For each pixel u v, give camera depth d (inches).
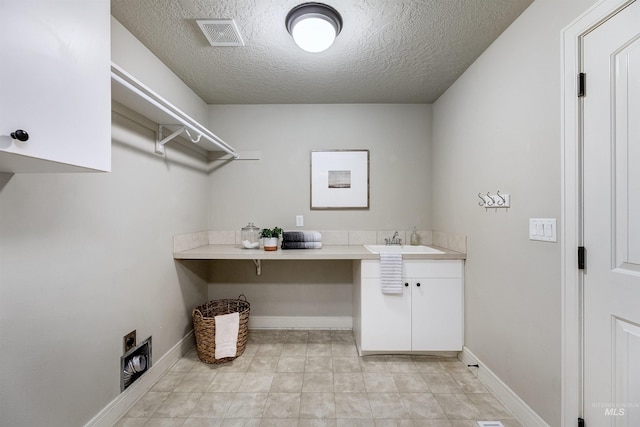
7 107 27.4
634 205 38.6
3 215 39.1
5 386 39.1
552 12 50.1
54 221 46.1
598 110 42.7
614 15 40.2
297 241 94.7
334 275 109.5
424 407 62.9
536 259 54.1
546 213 51.6
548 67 51.1
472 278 78.3
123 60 61.6
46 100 31.1
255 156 107.9
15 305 40.4
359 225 108.3
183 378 74.5
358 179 108.0
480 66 73.8
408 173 108.0
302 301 109.9
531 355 55.4
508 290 62.5
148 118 69.4
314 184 108.1
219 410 62.0
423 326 83.7
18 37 28.3
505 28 63.0
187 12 57.4
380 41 67.7
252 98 102.3
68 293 48.4
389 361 83.3
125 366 62.9
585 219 44.9
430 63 78.0
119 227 60.7
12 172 40.2
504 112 63.7
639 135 37.9
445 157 95.9
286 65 78.9
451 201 91.1
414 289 83.6
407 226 107.9
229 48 70.3
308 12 56.0
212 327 81.1
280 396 66.7
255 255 84.0
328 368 79.3
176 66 78.9
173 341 82.7
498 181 66.0
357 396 66.7
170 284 81.4
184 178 89.7
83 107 36.0
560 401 48.4
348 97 101.9
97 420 53.7
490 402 64.6
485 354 71.7
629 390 39.4
